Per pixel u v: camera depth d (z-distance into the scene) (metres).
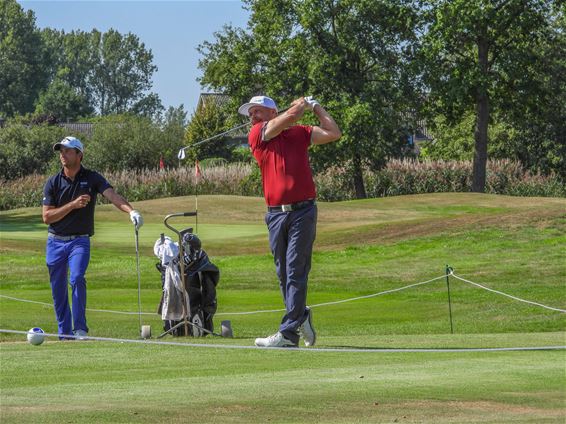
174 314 17.88
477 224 44.44
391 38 86.81
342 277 34.31
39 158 118.25
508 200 70.94
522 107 89.25
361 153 86.62
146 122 124.31
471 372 10.38
